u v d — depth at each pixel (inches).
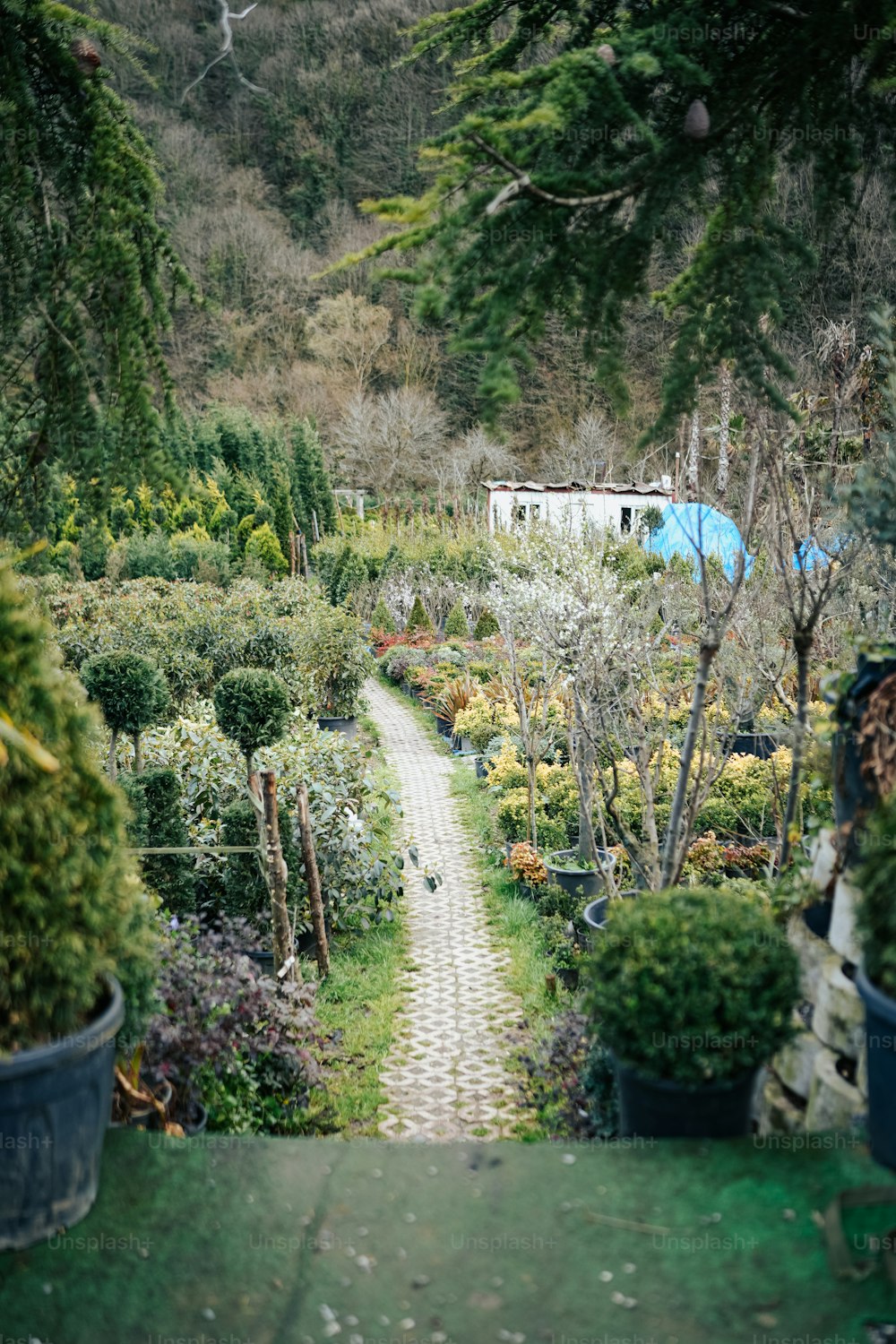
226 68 1631.4
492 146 111.3
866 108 141.1
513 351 117.5
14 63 138.1
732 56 135.1
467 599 748.6
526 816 377.1
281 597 674.2
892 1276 90.2
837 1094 114.3
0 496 158.9
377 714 734.5
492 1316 88.8
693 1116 113.2
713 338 137.9
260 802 248.5
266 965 261.1
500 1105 206.7
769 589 255.4
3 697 101.7
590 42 137.0
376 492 1625.2
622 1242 97.5
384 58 1609.3
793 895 139.4
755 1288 90.5
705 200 143.3
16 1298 91.2
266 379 1581.0
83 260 142.9
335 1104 206.2
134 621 530.9
